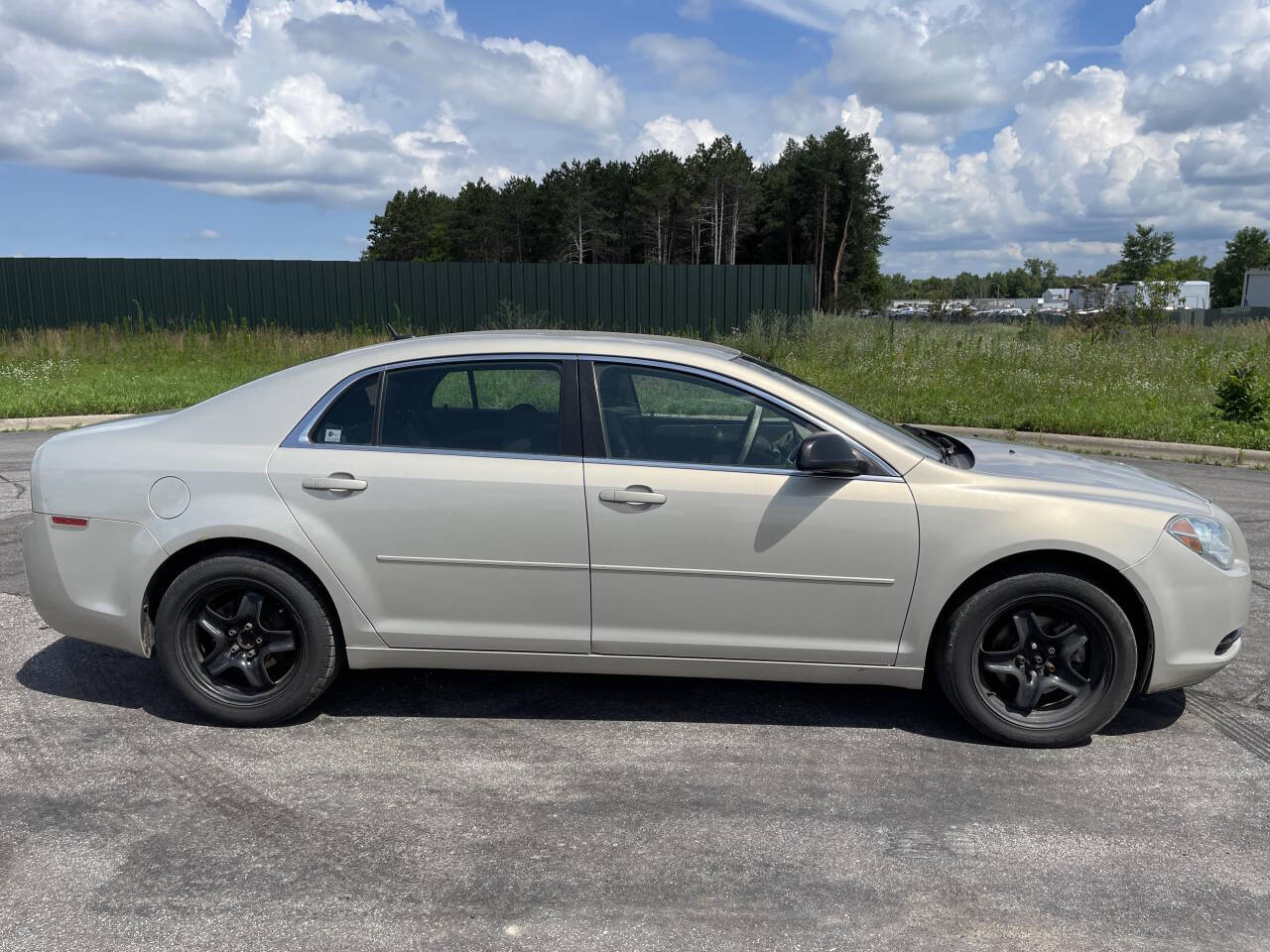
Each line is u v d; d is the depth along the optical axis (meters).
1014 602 3.71
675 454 3.78
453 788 3.44
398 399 3.89
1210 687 4.43
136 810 3.26
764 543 3.70
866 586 3.72
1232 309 36.28
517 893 2.81
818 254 86.19
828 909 2.75
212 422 3.94
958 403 13.09
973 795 3.43
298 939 2.59
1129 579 3.67
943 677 3.82
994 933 2.65
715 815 3.27
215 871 2.91
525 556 3.75
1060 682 3.77
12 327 22.34
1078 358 15.42
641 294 22.67
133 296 22.53
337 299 23.05
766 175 93.69
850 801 3.38
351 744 3.79
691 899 2.79
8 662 4.55
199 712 3.99
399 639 3.85
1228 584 3.74
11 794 3.36
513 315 22.89
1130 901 2.81
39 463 3.99
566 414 3.81
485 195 109.94
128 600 3.87
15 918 2.67
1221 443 10.55
